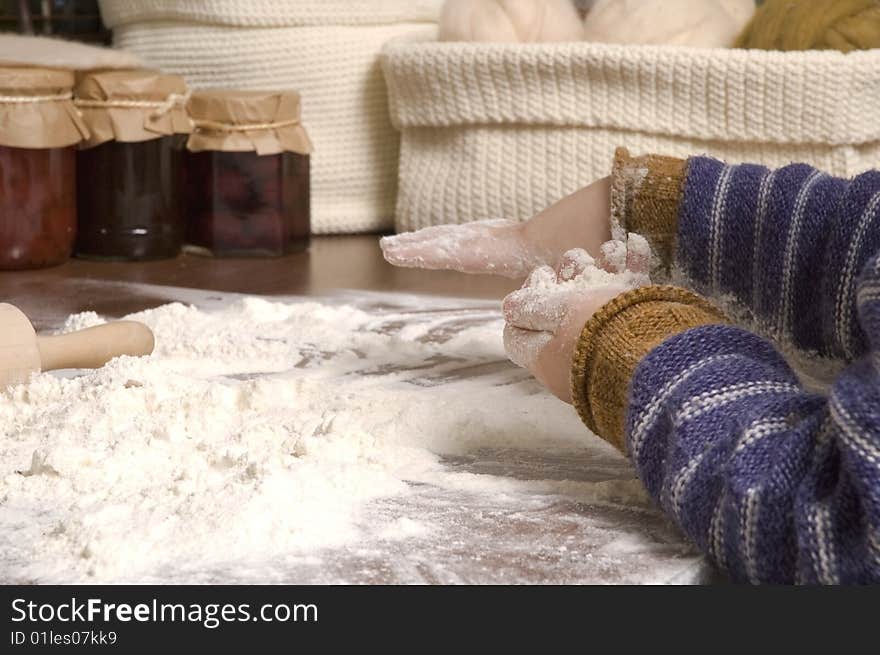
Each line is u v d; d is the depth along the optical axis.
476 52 1.67
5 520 0.67
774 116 1.56
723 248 0.84
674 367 0.65
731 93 1.56
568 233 0.92
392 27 1.87
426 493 0.72
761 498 0.57
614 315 0.70
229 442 0.79
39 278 1.45
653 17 1.67
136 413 0.86
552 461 0.79
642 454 0.65
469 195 1.73
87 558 0.61
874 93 1.54
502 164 1.71
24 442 0.80
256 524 0.64
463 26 1.74
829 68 1.52
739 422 0.60
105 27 1.96
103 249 1.57
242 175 1.61
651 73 1.59
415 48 1.72
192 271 1.52
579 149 1.65
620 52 1.59
